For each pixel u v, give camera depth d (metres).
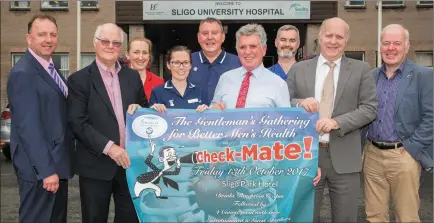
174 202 3.65
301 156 3.62
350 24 15.90
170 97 4.24
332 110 3.80
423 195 6.76
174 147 3.64
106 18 16.47
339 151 3.82
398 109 4.02
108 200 3.98
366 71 3.80
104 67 3.88
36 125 3.54
